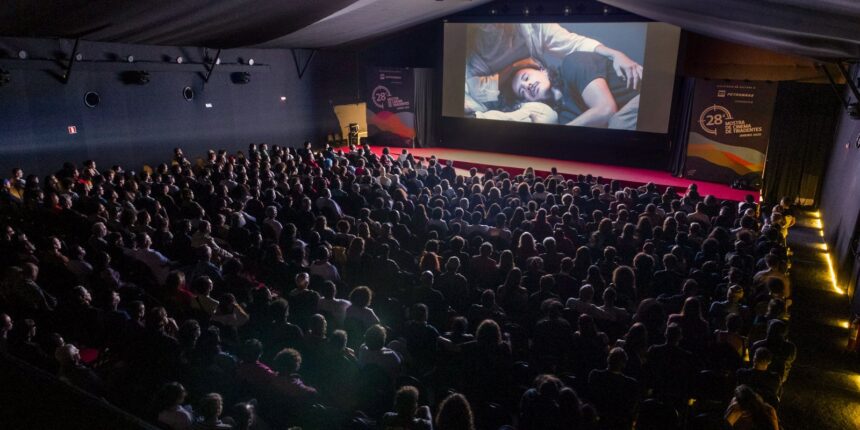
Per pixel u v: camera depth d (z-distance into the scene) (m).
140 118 14.87
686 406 4.82
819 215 13.38
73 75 13.16
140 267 6.68
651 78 16.31
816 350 7.05
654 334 5.62
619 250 8.14
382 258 6.91
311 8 12.62
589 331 5.12
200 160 13.66
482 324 4.73
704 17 10.63
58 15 10.27
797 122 13.74
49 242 6.48
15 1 8.94
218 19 12.27
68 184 9.77
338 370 4.69
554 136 18.41
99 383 4.39
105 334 5.12
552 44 17.58
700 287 6.70
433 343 5.06
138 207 9.10
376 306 6.58
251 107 18.09
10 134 12.18
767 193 14.31
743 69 15.09
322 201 9.87
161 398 3.74
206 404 3.60
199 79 16.31
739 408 3.95
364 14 15.26
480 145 20.22
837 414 5.75
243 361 4.37
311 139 20.50
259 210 9.34
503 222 8.59
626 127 16.98
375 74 20.41
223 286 6.45
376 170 12.76
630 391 4.29
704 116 14.92
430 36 20.19
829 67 13.41
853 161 9.91
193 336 4.62
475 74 19.17
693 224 8.35
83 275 6.39
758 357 4.54
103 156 14.14
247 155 18.25
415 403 3.59
